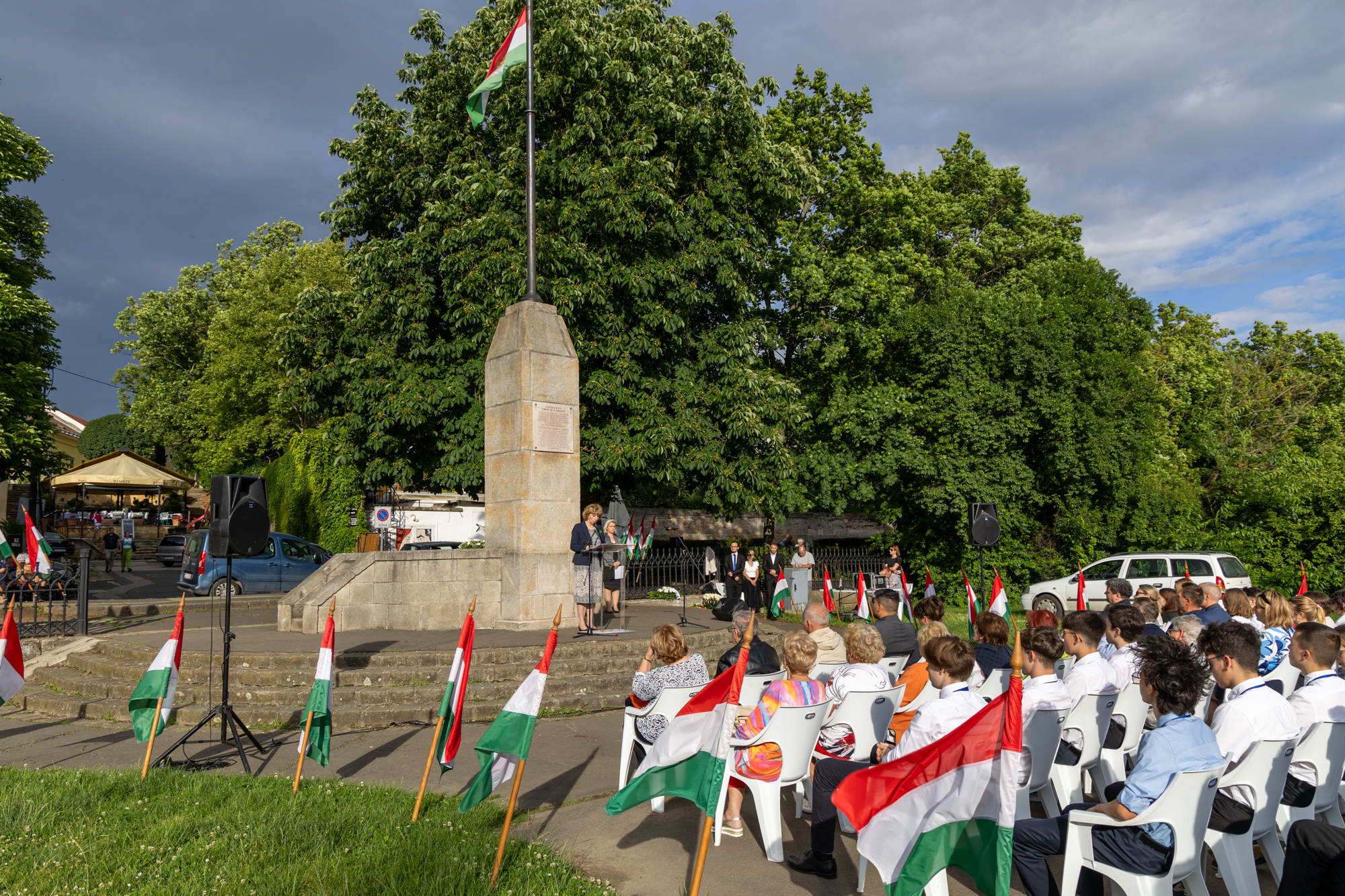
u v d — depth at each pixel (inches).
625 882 181.5
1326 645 187.0
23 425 903.7
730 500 743.7
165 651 257.4
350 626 467.2
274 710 334.3
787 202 773.3
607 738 312.8
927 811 145.3
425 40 770.8
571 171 670.5
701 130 713.0
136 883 173.0
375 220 802.8
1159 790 144.8
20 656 281.4
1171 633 249.9
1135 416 899.4
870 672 214.8
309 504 1178.0
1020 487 873.5
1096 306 906.7
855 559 804.6
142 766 267.1
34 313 928.3
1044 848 155.4
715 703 171.6
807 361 983.6
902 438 891.4
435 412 697.0
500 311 663.8
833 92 1056.2
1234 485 1062.4
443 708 211.6
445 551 483.2
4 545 470.6
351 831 201.9
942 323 902.4
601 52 682.8
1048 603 823.7
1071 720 203.5
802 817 229.3
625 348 692.7
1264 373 1350.9
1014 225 1239.5
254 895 166.1
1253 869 156.8
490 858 184.7
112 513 2112.5
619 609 565.0
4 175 903.7
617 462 673.6
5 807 213.9
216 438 1683.1
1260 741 157.2
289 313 774.5
